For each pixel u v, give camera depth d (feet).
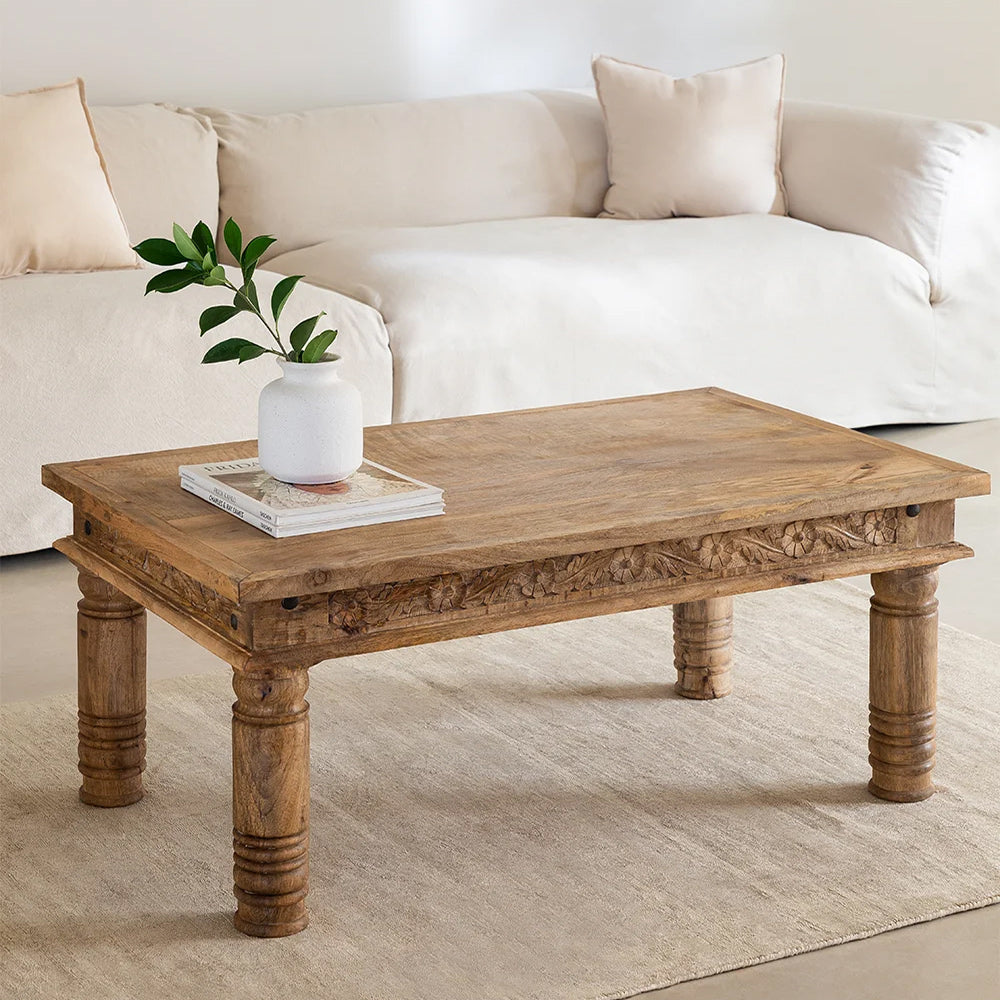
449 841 8.11
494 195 17.07
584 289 14.62
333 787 8.71
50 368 12.18
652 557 7.56
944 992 6.79
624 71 17.17
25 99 14.01
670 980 6.82
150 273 13.67
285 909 7.15
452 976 6.84
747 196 16.97
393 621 7.04
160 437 12.59
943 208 16.15
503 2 18.63
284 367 7.57
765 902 7.50
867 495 7.91
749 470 8.30
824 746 9.28
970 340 16.56
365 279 14.33
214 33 17.16
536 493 7.87
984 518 13.80
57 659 10.61
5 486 12.13
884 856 7.95
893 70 21.22
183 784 8.71
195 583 7.11
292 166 16.17
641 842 8.11
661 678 10.34
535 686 10.18
